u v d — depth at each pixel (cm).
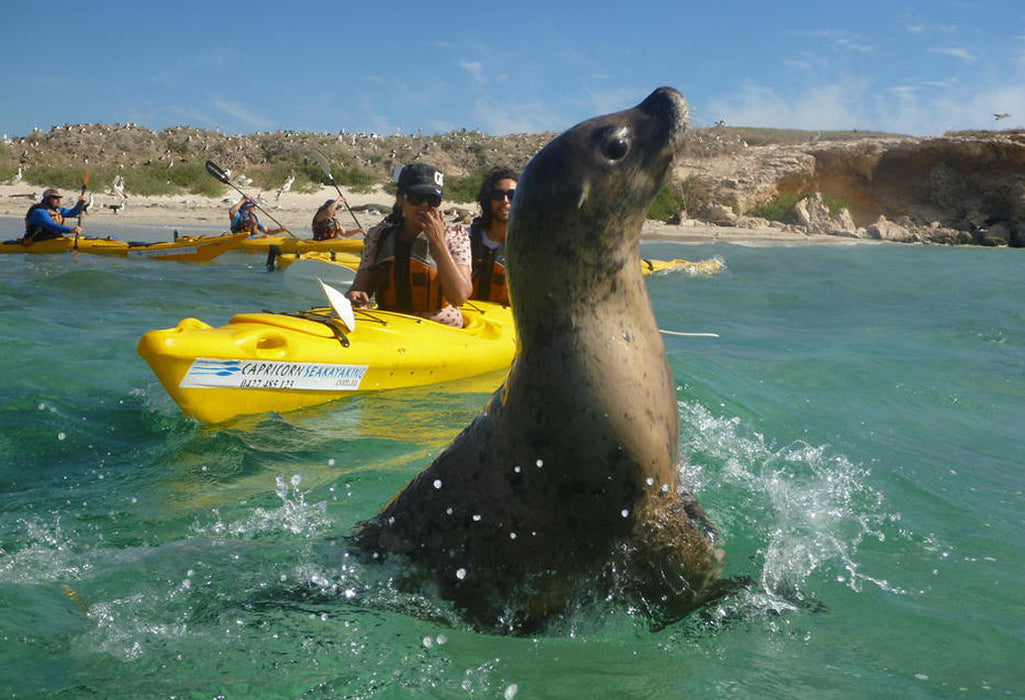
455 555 250
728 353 683
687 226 3073
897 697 215
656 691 217
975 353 716
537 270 242
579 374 236
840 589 277
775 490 365
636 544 242
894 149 3306
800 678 224
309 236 2205
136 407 496
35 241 1451
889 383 593
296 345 508
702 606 257
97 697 204
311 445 436
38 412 474
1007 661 235
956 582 286
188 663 221
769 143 4681
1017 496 380
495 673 224
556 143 248
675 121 250
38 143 4844
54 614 244
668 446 245
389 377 550
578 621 247
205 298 981
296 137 5162
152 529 317
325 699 209
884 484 385
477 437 257
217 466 399
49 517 330
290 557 280
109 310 852
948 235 3003
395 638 237
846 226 3206
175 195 3859
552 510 238
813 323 898
